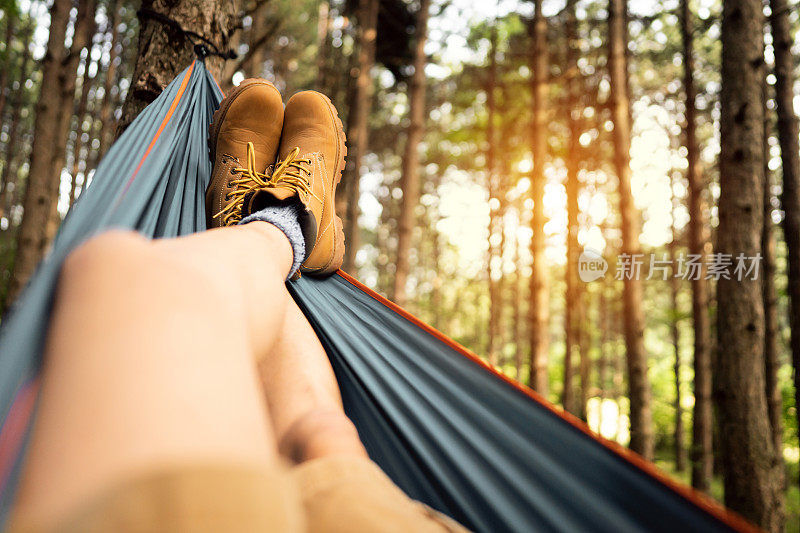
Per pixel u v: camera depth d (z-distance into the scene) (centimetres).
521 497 110
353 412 126
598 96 1162
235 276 52
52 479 25
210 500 26
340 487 57
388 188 2144
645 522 101
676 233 1258
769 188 676
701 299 945
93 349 30
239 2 222
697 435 955
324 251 147
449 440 118
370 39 1007
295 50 1484
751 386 413
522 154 1271
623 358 2006
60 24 632
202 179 170
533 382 802
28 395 40
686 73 866
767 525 398
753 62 423
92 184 111
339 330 133
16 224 1636
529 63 1082
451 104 1393
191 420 29
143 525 24
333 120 196
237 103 184
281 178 141
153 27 202
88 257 35
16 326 46
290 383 93
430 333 129
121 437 27
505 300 2047
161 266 37
